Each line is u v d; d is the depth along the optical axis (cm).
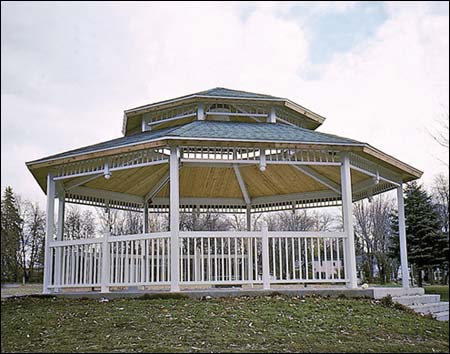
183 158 795
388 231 2672
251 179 1142
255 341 492
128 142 823
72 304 741
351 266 804
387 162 905
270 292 762
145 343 480
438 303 902
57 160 859
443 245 2064
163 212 1250
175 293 741
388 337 548
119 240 807
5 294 1534
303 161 831
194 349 455
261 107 1019
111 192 1134
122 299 758
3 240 2978
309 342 495
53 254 884
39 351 464
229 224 2931
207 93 995
